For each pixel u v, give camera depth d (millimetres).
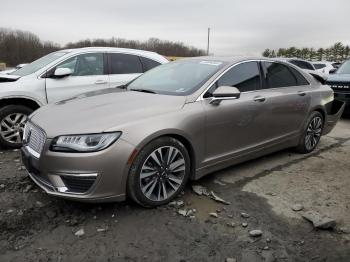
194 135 3648
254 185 4180
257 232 3117
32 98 5594
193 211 3492
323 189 4141
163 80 4406
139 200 3377
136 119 3297
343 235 3178
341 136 6867
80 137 3070
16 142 5473
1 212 3361
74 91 6039
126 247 2896
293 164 4973
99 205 3523
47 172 3156
